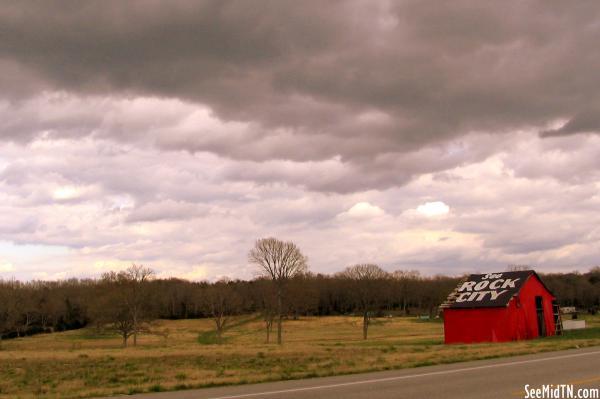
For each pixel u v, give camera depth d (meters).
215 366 27.02
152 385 18.89
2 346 86.00
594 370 19.14
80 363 32.31
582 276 153.00
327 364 24.64
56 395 17.56
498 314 54.00
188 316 149.25
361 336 91.56
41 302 128.88
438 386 16.48
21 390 21.27
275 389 16.89
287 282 86.69
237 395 15.80
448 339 56.22
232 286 125.69
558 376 17.83
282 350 37.56
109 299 85.12
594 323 81.44
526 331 54.91
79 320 130.88
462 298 57.25
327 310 155.00
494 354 26.64
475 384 16.67
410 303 162.62
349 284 140.62
